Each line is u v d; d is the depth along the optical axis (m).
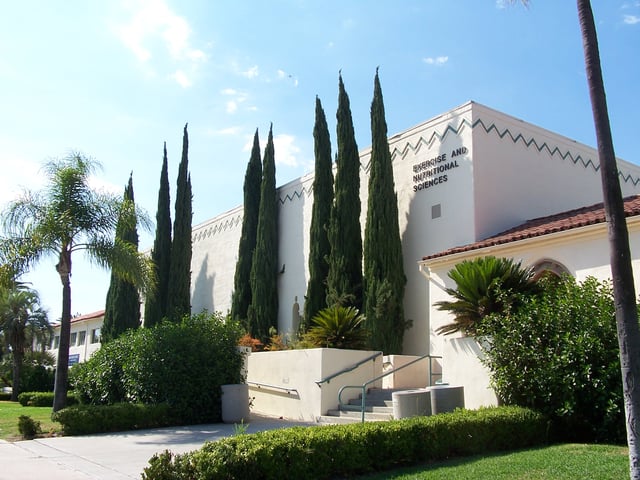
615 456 8.11
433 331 17.89
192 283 34.59
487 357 10.94
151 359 15.72
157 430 14.30
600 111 7.21
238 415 15.68
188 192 30.72
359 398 15.54
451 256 17.28
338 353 15.62
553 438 9.87
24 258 15.98
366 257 20.00
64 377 16.05
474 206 18.36
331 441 7.95
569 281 10.74
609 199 6.94
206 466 7.11
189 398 15.53
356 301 20.70
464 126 19.23
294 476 7.54
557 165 20.75
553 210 20.19
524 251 15.66
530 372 10.02
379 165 20.30
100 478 8.60
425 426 8.78
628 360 6.55
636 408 6.43
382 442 8.39
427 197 20.16
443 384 12.02
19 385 40.00
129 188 34.44
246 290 27.11
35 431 13.38
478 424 9.17
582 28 7.58
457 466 8.11
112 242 16.91
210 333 16.73
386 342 18.86
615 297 6.77
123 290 32.84
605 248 13.89
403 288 19.62
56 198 16.64
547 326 10.02
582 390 9.49
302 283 25.20
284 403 16.62
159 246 31.09
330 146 23.84
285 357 16.80
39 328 42.38
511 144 19.73
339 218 21.61
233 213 31.92
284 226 27.00
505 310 10.87
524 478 7.18
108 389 17.09
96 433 13.87
